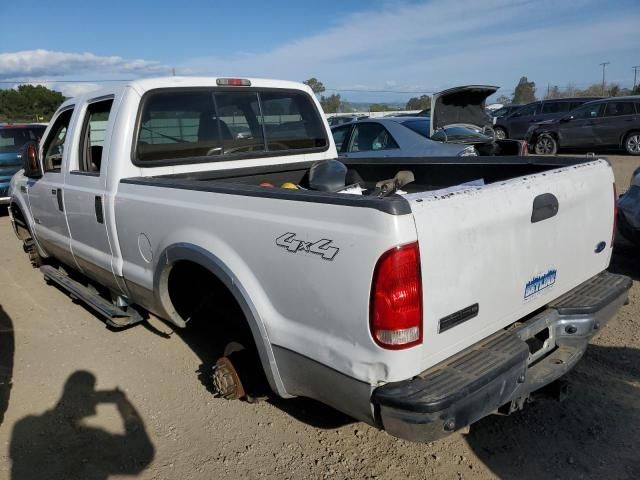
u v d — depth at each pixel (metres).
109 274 3.93
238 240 2.66
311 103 4.70
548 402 3.34
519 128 18.78
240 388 3.14
